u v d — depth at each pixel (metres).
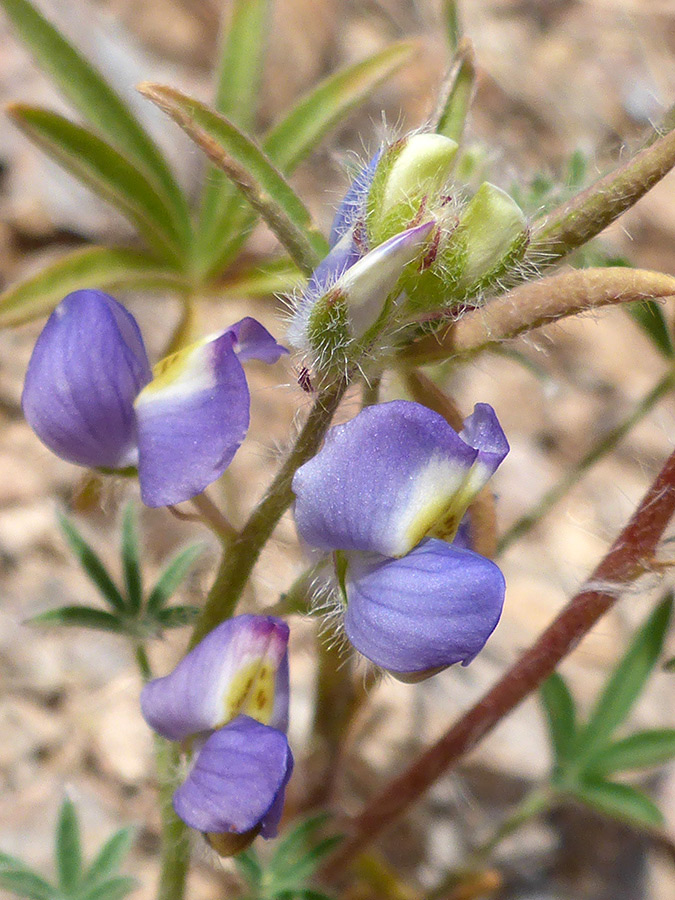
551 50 0.22
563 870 0.11
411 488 0.06
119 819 0.11
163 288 0.10
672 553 0.07
